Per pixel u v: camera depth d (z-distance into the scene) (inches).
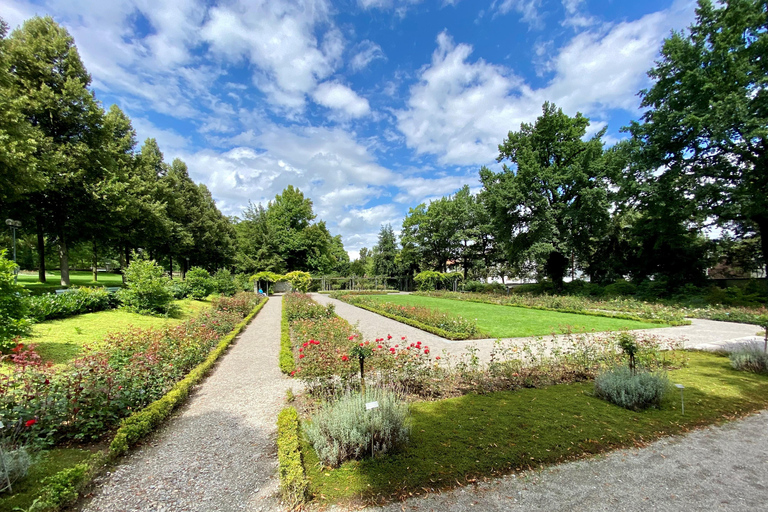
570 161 964.0
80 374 161.5
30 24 626.5
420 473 118.4
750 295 636.1
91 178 665.0
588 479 116.5
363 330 446.9
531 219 955.3
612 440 142.7
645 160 759.7
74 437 146.9
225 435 156.1
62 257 663.1
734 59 645.9
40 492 105.8
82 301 417.4
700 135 690.2
